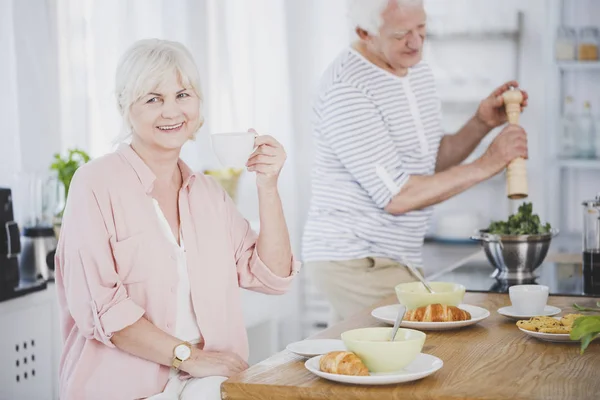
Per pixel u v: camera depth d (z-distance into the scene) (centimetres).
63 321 242
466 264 348
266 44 524
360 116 318
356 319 243
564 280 300
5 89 367
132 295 235
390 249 330
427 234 532
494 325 233
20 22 370
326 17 538
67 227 232
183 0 466
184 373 235
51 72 384
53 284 341
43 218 350
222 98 497
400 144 330
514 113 331
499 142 313
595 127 509
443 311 229
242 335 251
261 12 521
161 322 235
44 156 380
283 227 254
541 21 533
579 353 202
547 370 187
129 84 236
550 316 238
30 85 374
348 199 327
